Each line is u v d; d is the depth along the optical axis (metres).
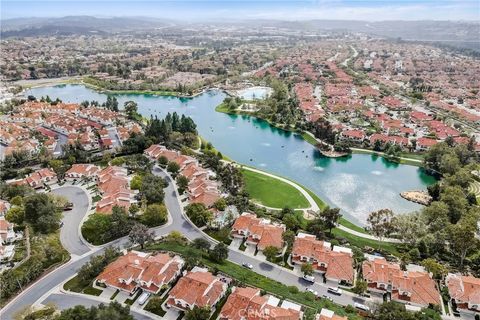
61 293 115.50
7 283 114.88
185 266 127.69
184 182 184.12
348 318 103.69
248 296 108.25
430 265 127.00
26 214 147.88
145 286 116.81
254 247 143.12
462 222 145.38
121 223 145.75
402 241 152.12
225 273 123.62
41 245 134.38
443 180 198.00
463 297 114.62
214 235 149.50
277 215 164.50
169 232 150.75
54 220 147.62
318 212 171.75
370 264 129.25
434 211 157.00
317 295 118.12
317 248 136.00
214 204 165.50
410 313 102.81
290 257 137.62
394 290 119.81
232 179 188.00
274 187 196.62
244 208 165.38
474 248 137.12
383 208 183.50
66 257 132.38
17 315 101.81
